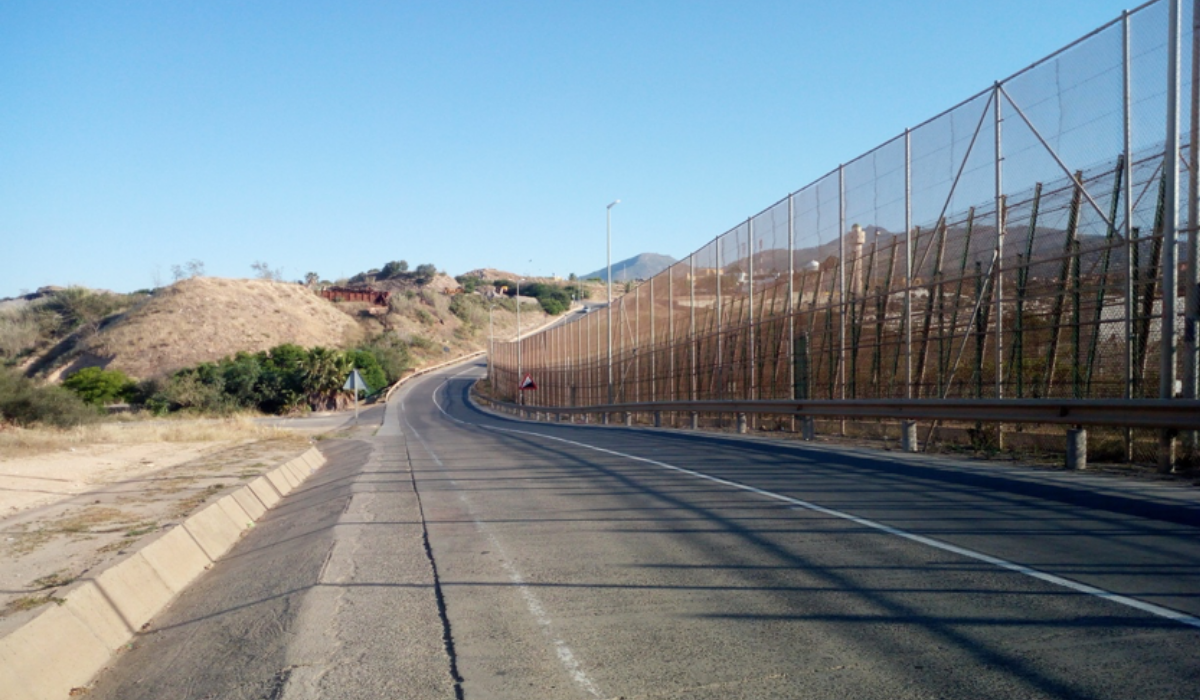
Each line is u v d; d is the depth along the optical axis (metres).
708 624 6.29
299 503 15.51
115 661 6.64
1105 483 12.08
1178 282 12.83
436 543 9.82
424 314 141.25
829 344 23.12
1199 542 8.23
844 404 20.69
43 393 32.75
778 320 26.09
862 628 6.03
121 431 32.16
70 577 7.75
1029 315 15.93
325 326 117.56
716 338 30.86
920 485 12.64
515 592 7.46
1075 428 13.85
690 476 14.73
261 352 86.56
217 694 5.49
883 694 4.83
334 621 6.82
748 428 28.06
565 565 8.39
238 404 70.44
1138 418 12.66
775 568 7.85
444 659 5.80
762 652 5.62
